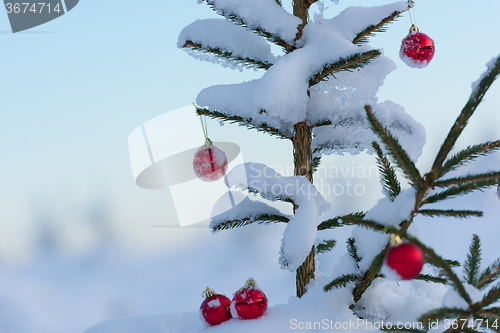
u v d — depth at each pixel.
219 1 1.81
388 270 1.51
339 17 1.90
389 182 1.71
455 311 1.52
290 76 1.76
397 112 1.85
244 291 1.75
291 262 1.74
